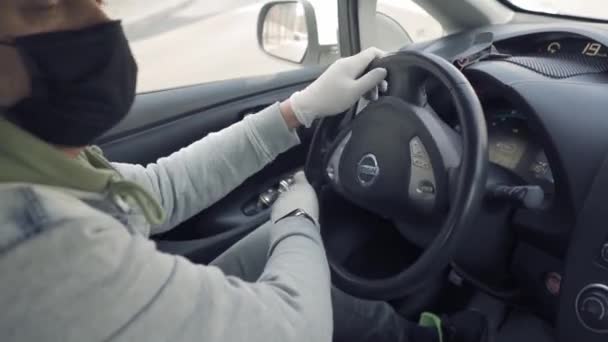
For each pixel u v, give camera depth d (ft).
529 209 3.94
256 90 6.42
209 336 2.16
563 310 3.89
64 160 2.06
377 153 3.57
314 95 3.85
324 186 4.04
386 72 3.72
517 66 4.38
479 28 5.81
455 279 4.88
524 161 4.17
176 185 3.86
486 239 4.12
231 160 3.97
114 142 5.35
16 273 1.80
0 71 1.93
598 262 3.67
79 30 2.04
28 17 1.94
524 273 4.31
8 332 1.85
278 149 4.03
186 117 5.93
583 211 3.71
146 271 2.06
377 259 3.99
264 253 4.45
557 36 4.82
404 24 6.65
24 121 2.07
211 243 5.84
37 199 1.88
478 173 3.10
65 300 1.86
